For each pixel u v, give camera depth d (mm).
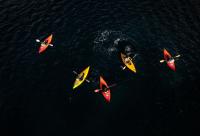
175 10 37656
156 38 33094
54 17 36062
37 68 29703
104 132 24453
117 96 27109
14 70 29578
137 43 32312
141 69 29609
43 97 27078
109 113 25812
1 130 24531
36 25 34844
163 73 29250
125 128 24750
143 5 38281
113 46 31844
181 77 28984
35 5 38094
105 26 34500
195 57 31156
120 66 29750
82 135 24250
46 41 32469
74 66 29844
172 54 31297
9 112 25875
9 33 33719
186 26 35125
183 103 26734
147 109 26172
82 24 34938
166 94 27438
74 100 26766
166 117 25562
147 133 24406
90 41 32531
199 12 37562
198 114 25906
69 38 33031
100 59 30516
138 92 27516
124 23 35000
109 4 38219
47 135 24234
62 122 25125
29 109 26094
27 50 31641
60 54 31125
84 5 38062
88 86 27875
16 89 27781
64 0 39031
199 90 27891
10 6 37875
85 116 25578
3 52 31453
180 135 24312
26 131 24500
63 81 28422
